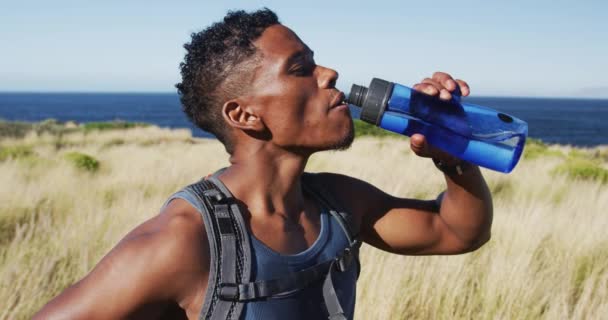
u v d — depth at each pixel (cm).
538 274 437
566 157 1406
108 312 97
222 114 115
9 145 1967
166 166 1079
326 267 111
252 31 114
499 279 406
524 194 819
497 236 517
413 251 141
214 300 97
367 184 140
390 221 138
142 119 9644
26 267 436
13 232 616
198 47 117
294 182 117
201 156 1320
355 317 371
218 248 99
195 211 104
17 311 371
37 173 997
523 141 130
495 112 133
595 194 780
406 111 127
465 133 128
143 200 723
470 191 134
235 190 112
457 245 140
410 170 961
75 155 1168
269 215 112
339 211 123
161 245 98
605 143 6184
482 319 382
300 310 104
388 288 382
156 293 98
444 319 379
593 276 438
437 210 142
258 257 102
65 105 17262
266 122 112
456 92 128
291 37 116
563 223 569
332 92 115
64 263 459
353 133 118
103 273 98
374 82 127
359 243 123
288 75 112
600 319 371
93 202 753
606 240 515
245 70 112
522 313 378
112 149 1731
